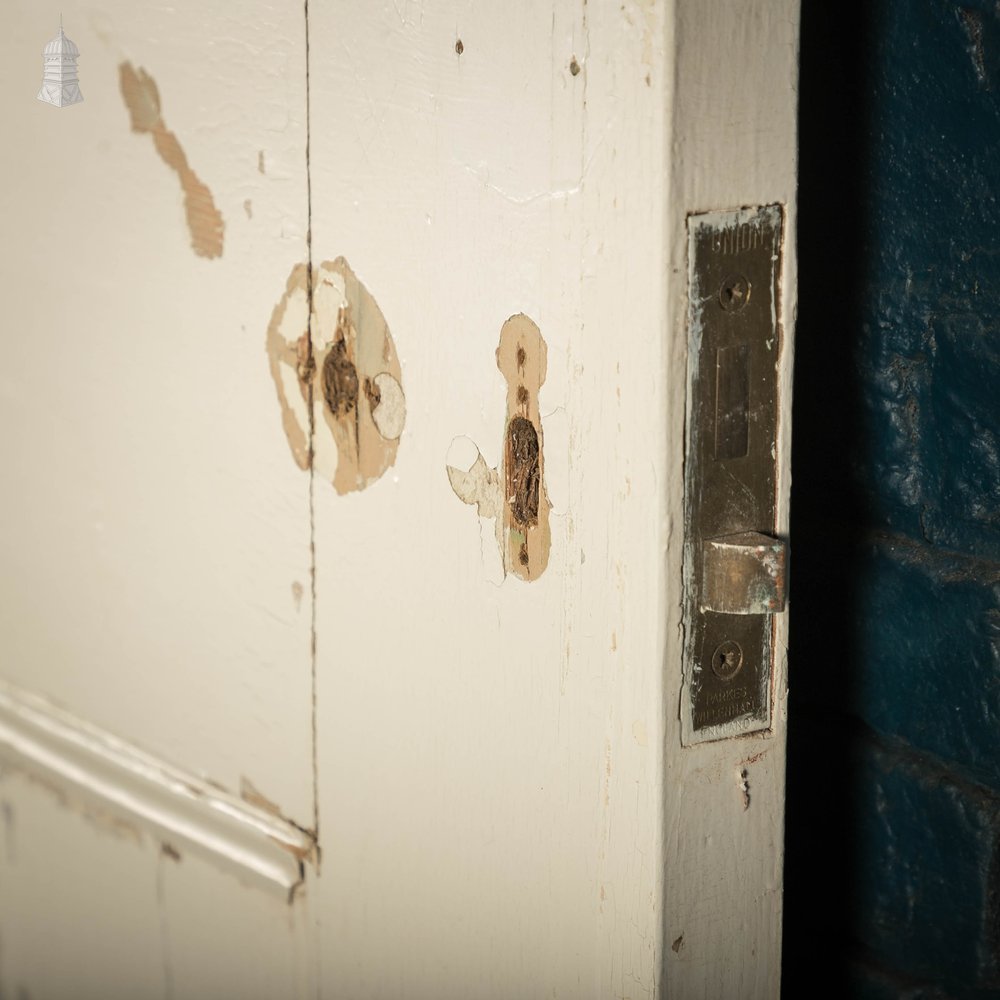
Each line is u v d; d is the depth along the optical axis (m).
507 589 0.97
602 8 0.82
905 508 1.18
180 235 1.20
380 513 1.07
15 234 1.37
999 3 1.05
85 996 1.50
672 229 0.80
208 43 1.13
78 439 1.36
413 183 0.98
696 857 0.89
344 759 1.15
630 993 0.92
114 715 1.40
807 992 1.28
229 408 1.19
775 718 0.91
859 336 1.18
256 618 1.21
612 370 0.85
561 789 0.95
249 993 1.30
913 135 1.12
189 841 1.32
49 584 1.44
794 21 0.83
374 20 0.98
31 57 1.30
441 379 0.99
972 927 1.16
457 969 1.08
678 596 0.85
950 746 1.16
